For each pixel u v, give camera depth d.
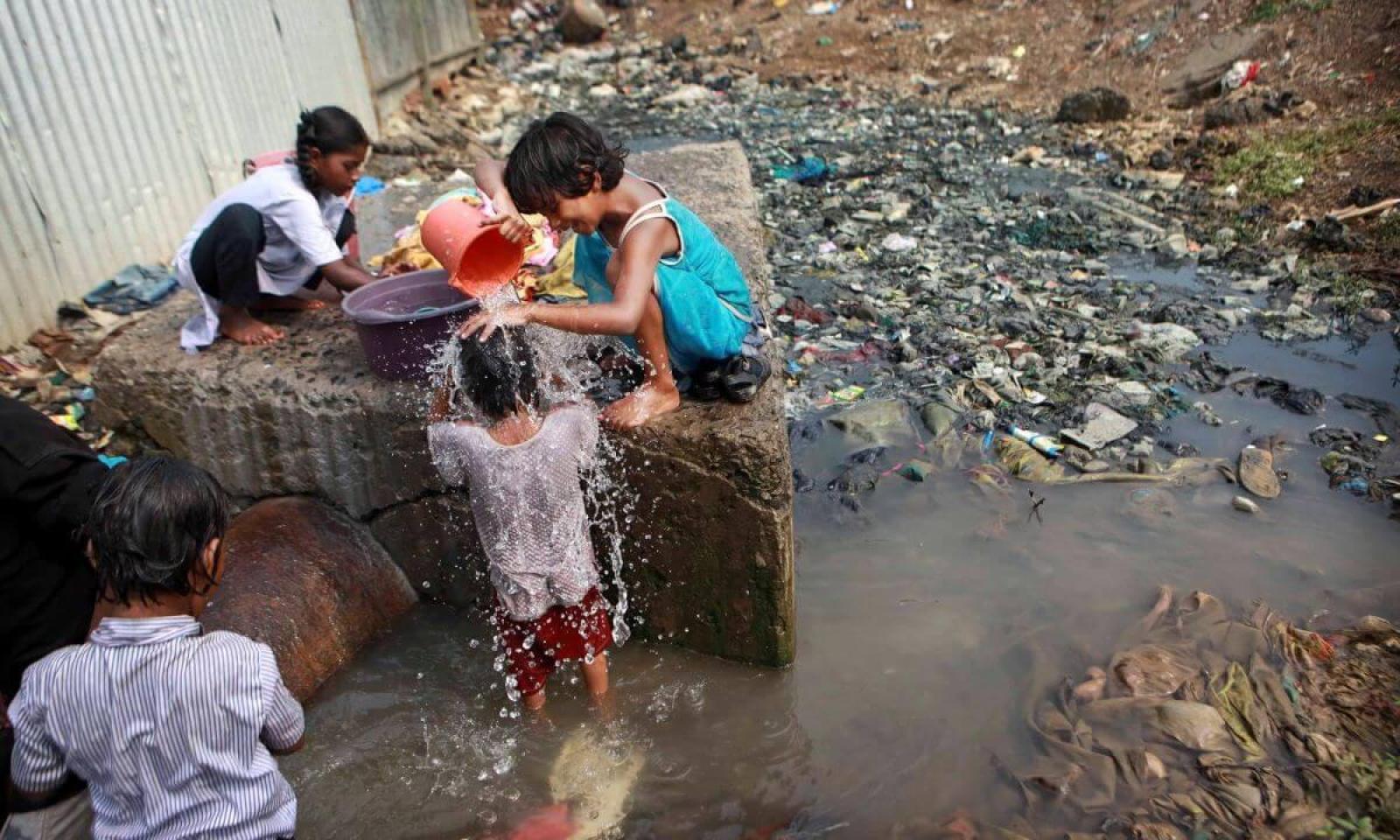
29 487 2.26
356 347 3.85
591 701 3.34
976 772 2.99
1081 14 10.99
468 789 3.04
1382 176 6.77
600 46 13.20
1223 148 7.84
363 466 3.63
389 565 3.79
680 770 3.08
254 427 3.68
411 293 3.70
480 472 2.87
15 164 4.89
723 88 11.23
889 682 3.36
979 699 3.26
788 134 9.40
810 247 6.66
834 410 4.86
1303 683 3.21
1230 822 2.74
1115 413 4.70
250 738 2.15
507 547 2.96
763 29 12.67
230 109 6.78
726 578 3.31
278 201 3.75
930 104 10.09
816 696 3.32
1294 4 9.34
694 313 3.10
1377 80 8.13
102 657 2.09
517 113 10.88
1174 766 2.95
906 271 6.25
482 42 12.54
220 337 3.94
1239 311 5.60
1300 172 7.11
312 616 3.44
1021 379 5.03
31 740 2.11
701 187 5.61
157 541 2.06
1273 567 3.76
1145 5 10.51
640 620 3.52
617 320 2.85
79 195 5.31
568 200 2.90
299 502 3.77
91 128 5.39
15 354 4.88
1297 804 2.78
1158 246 6.50
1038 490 4.27
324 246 3.79
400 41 10.16
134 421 3.86
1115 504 4.15
